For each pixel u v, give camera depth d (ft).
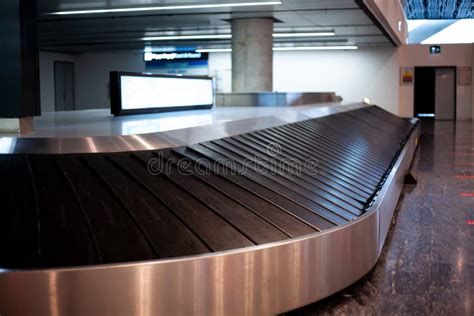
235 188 18.93
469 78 100.63
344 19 65.26
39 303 12.73
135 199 16.16
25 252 13.79
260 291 14.97
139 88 35.53
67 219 14.94
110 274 12.94
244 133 26.73
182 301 13.62
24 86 23.30
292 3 53.62
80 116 35.58
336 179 25.64
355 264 18.54
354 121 49.08
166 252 14.29
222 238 15.55
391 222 28.22
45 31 76.79
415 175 43.39
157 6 55.21
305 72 102.27
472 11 122.83
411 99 100.48
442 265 21.16
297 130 32.96
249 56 64.39
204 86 46.37
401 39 95.96
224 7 56.18
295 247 15.76
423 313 16.42
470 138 71.41
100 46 99.09
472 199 34.09
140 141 19.62
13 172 16.87
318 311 16.62
